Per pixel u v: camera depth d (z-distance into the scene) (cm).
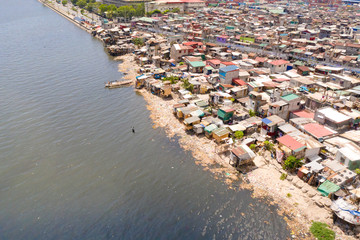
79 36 18175
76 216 4503
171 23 18712
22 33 18362
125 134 6850
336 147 5441
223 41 14275
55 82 10181
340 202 4275
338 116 5959
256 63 10600
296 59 11544
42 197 4891
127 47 14125
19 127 7075
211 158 5847
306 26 17838
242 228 4244
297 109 6831
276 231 4159
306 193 4719
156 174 5459
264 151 5788
